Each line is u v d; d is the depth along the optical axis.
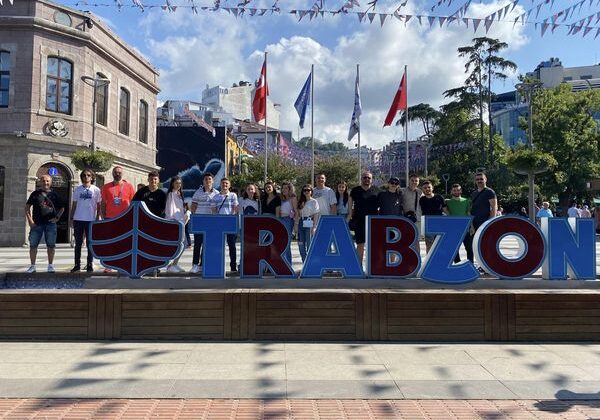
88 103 22.31
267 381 4.83
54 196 8.38
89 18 22.05
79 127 21.75
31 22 20.19
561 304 6.53
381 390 4.62
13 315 6.34
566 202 42.53
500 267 7.17
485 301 6.50
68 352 5.76
